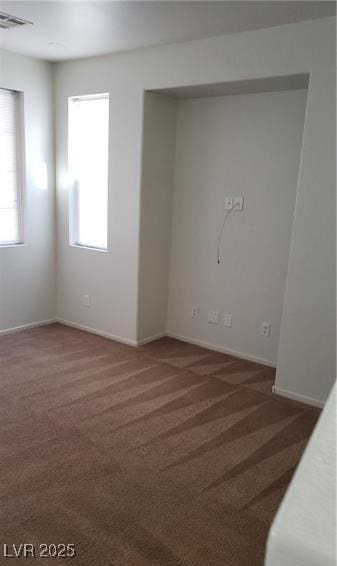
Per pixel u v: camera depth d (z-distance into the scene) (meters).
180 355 3.85
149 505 2.05
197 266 3.98
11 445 2.46
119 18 2.77
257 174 3.49
